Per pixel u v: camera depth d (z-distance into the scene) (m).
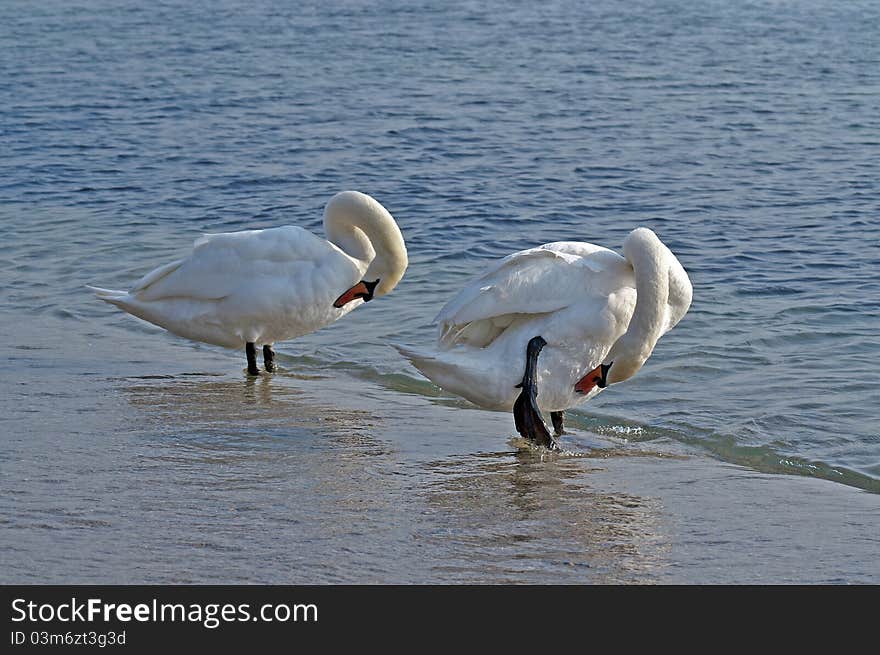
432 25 45.50
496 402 9.47
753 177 21.31
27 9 52.09
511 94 30.41
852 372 11.46
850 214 18.50
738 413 10.42
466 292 9.33
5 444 9.20
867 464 9.24
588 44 39.88
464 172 21.83
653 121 26.80
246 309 11.31
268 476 8.69
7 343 12.55
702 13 47.62
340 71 34.50
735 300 14.07
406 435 9.93
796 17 45.47
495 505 8.27
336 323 13.38
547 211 18.98
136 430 9.72
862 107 28.25
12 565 6.94
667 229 17.81
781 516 8.12
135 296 11.80
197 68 35.31
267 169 22.30
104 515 7.75
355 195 11.30
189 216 18.97
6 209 19.34
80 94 30.91
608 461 9.38
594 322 9.27
